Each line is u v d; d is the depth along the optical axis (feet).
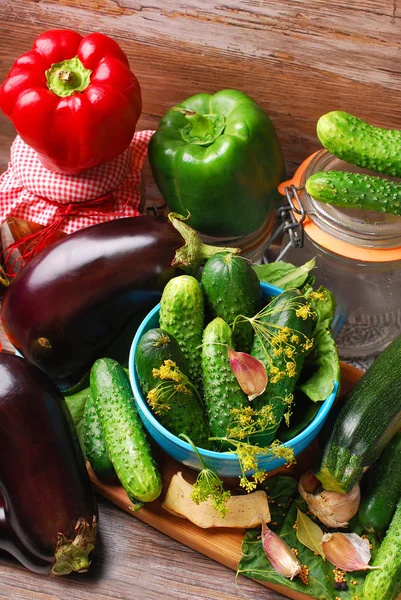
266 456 1.88
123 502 2.08
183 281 1.95
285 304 1.93
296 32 2.23
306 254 2.32
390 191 2.02
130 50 2.36
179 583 2.04
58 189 2.23
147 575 2.05
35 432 1.98
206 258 2.18
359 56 2.25
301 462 2.14
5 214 2.29
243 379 1.86
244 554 1.99
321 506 2.00
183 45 2.32
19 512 1.95
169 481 2.11
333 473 1.94
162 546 2.08
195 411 1.92
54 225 2.27
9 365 2.03
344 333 2.44
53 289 2.11
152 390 1.86
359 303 2.35
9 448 1.96
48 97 2.06
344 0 2.15
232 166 2.21
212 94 2.43
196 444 1.92
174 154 2.24
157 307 2.03
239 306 1.96
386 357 2.02
